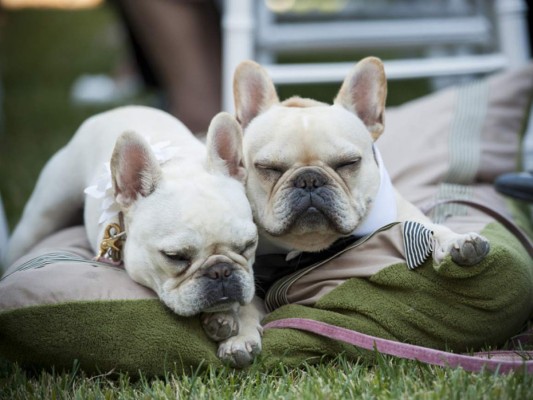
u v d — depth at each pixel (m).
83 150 3.34
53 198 3.42
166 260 2.45
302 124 2.74
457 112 3.95
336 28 5.22
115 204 2.70
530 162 4.33
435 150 3.79
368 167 2.81
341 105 2.96
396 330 2.56
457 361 2.39
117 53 10.05
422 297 2.55
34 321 2.42
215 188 2.57
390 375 2.38
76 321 2.43
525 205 3.95
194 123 5.92
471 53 5.80
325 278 2.70
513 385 2.23
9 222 4.53
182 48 5.78
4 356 2.51
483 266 2.47
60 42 11.12
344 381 2.38
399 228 2.70
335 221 2.64
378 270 2.59
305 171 2.64
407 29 5.20
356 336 2.51
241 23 4.47
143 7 5.70
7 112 7.32
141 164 2.56
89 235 3.05
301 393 2.30
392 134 3.94
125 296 2.49
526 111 3.97
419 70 4.68
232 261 2.45
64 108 7.39
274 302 2.82
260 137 2.78
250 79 3.00
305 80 4.61
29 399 2.36
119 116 3.34
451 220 3.19
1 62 9.92
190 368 2.49
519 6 4.69
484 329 2.57
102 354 2.45
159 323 2.47
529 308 2.71
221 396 2.32
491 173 3.76
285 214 2.63
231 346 2.49
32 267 2.71
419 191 3.58
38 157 5.77
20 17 13.41
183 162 2.76
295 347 2.54
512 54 4.71
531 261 2.91
